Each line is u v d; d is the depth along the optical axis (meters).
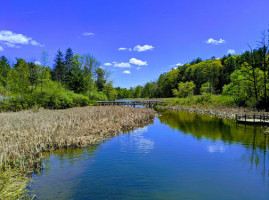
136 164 8.11
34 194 5.48
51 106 26.34
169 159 8.76
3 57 59.84
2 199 4.37
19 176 6.34
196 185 6.30
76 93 37.59
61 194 5.56
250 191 5.98
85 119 16.23
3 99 23.17
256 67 27.47
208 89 39.72
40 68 26.75
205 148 10.53
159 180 6.65
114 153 9.49
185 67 85.19
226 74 58.78
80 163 8.12
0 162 6.76
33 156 8.22
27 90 25.47
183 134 14.02
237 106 28.11
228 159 8.83
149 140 12.20
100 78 48.75
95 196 5.48
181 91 47.47
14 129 11.31
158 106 41.88
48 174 6.98
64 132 11.66
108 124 14.99
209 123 18.89
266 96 25.12
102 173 7.11
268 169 7.71
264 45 26.70
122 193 5.72
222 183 6.52
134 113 22.28
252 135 13.52
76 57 44.69
